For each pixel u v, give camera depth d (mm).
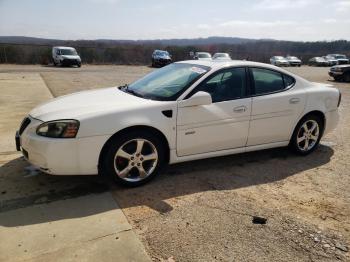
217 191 3906
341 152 5453
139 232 3012
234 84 4391
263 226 3193
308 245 2932
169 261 2643
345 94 12773
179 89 4109
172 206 3510
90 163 3605
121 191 3803
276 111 4668
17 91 11633
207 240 2936
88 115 3564
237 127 4391
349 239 3051
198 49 44031
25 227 3006
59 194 3664
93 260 2598
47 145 3443
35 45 33594
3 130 6184
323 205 3674
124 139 3711
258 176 4391
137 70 27641
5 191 3691
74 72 22812
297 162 4941
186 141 4086
